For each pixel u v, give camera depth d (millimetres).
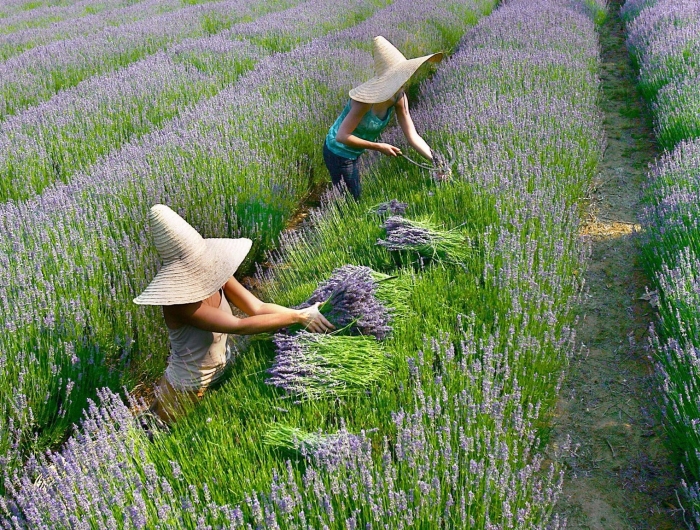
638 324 3816
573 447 2998
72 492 2279
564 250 3969
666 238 3953
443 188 4613
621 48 10906
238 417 2828
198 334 3066
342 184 4961
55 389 3264
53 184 5660
